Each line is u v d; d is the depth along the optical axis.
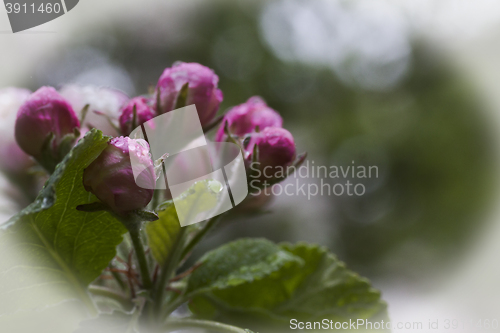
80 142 0.16
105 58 0.80
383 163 0.88
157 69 0.89
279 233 0.53
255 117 0.20
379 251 0.71
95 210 0.17
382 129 0.94
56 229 0.17
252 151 0.19
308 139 0.79
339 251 0.62
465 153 0.90
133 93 0.74
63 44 0.64
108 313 0.18
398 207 0.83
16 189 0.23
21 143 0.19
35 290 0.18
